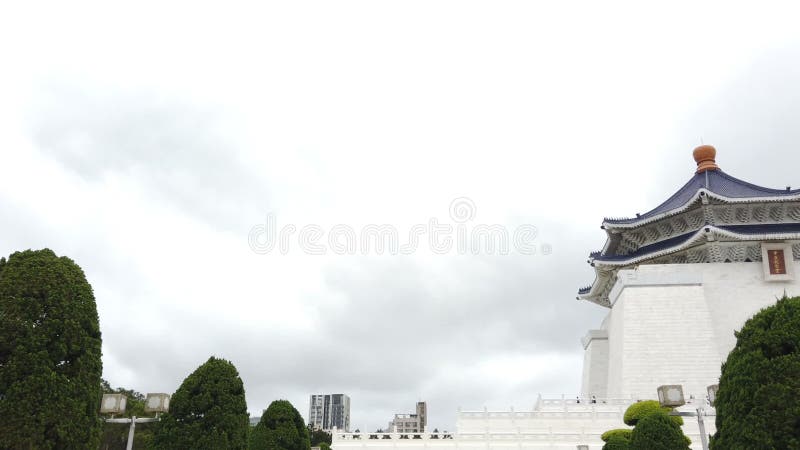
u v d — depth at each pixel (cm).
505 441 4703
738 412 1698
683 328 6162
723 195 6444
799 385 1593
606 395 7194
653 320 6238
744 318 6284
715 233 6250
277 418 3838
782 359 1639
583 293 8119
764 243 6444
